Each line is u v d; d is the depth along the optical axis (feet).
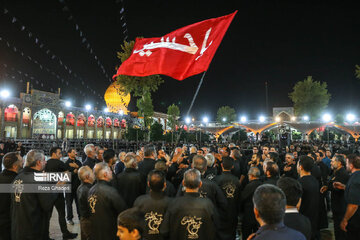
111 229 12.78
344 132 139.33
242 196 16.10
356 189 13.25
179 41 19.06
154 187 11.94
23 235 13.37
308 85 188.85
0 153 45.52
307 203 14.11
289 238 6.56
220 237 15.25
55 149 19.81
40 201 13.88
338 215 16.08
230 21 17.79
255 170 16.17
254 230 15.97
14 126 139.33
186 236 10.44
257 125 105.60
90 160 22.44
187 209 10.58
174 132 117.39
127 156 16.93
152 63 19.45
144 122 155.94
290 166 22.85
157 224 11.69
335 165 17.49
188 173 11.01
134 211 7.13
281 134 68.85
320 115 184.65
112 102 203.72
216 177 17.40
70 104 165.07
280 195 6.97
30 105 141.08
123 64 20.13
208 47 18.04
